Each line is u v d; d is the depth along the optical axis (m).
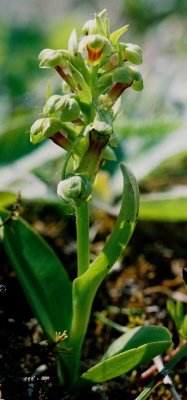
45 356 0.15
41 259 0.17
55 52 0.14
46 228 0.24
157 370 0.17
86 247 0.15
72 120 0.14
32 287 0.16
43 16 0.58
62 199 0.13
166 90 0.34
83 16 0.59
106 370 0.14
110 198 0.25
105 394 0.17
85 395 0.16
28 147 0.26
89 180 0.14
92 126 0.13
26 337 0.17
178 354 0.14
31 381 0.15
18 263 0.16
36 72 0.42
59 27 0.50
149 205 0.22
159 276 0.22
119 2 0.59
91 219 0.25
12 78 0.41
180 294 0.21
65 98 0.13
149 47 0.50
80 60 0.14
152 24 0.55
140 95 0.34
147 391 0.14
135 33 0.55
